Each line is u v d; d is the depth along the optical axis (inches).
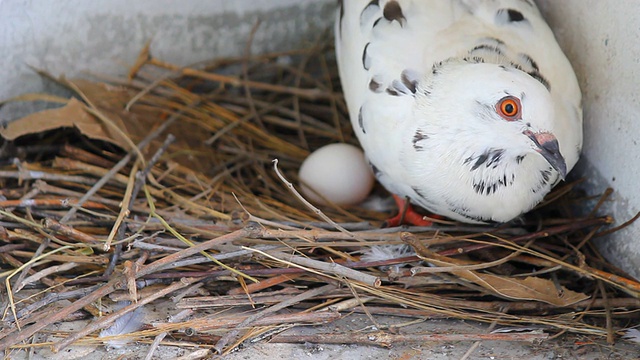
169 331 20.6
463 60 21.5
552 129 20.6
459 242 22.3
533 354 20.5
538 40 22.2
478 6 22.3
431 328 21.0
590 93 23.1
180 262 21.2
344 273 21.0
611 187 22.6
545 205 23.4
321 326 21.0
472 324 21.2
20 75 24.9
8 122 25.0
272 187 24.5
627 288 21.2
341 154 23.9
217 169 25.0
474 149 21.1
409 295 21.3
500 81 20.7
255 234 21.3
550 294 21.2
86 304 20.6
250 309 21.2
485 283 21.1
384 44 22.0
